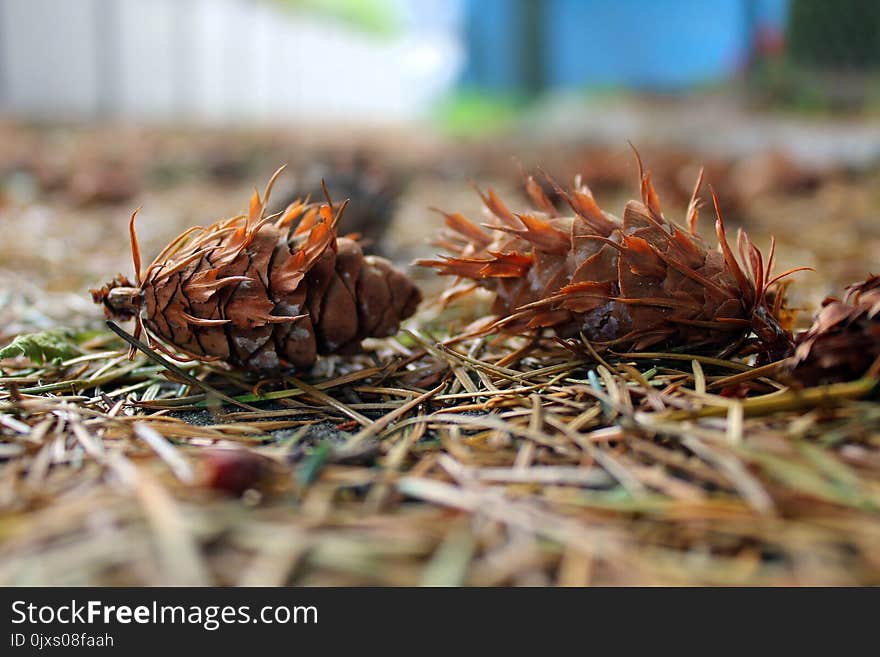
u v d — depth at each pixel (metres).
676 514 0.15
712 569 0.14
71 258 0.38
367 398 0.20
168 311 0.19
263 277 0.19
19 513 0.15
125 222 0.51
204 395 0.20
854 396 0.17
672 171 0.58
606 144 1.07
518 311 0.20
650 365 0.20
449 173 0.83
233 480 0.15
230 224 0.20
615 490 0.16
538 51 1.83
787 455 0.16
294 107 2.27
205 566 0.14
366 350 0.22
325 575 0.14
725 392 0.19
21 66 1.22
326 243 0.19
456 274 0.21
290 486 0.16
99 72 1.39
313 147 0.93
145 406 0.20
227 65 1.83
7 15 1.17
